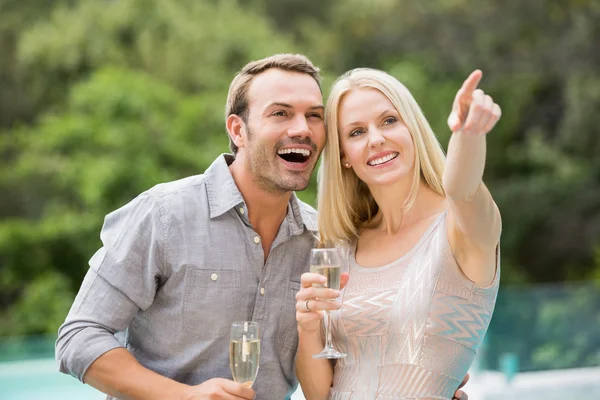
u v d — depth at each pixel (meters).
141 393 2.28
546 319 7.07
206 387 2.21
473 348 2.32
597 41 12.98
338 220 2.61
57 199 11.50
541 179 13.45
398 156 2.44
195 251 2.45
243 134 2.50
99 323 2.39
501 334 6.88
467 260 2.26
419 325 2.29
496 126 13.81
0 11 13.10
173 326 2.46
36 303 10.66
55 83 12.31
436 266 2.30
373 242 2.56
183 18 12.48
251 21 13.08
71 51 11.93
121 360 2.32
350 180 2.62
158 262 2.44
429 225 2.43
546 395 5.00
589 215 13.23
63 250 11.12
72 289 11.19
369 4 14.27
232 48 12.37
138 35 12.20
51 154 11.16
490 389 4.89
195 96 11.72
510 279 13.31
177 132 10.98
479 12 13.63
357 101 2.48
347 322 2.42
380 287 2.40
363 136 2.47
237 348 2.15
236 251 2.48
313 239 2.63
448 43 13.83
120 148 10.68
